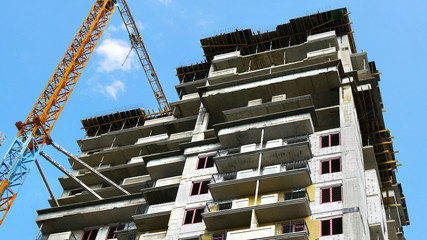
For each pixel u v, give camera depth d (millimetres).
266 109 58281
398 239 60406
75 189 72750
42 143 69312
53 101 75062
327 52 65562
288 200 43625
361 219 42938
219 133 55094
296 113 54438
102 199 59406
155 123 76562
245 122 55656
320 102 60156
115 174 71562
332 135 52031
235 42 78875
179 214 50094
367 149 55219
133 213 57281
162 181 56125
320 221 43219
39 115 71688
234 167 51281
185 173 54906
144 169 70625
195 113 74438
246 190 48094
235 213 44938
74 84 79125
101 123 84250
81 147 79500
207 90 64812
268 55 71500
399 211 65812
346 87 58656
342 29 75188
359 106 60625
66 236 56781
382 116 61688
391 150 66625
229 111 59344
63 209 60406
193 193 52156
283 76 61781
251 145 52312
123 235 53969
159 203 55406
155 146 72688
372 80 60438
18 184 64500
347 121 53312
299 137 51469
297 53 70438
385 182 62062
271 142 51656
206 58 81312
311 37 70312
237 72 72812
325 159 49250
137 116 82938
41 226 59625
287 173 46656
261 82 62219
